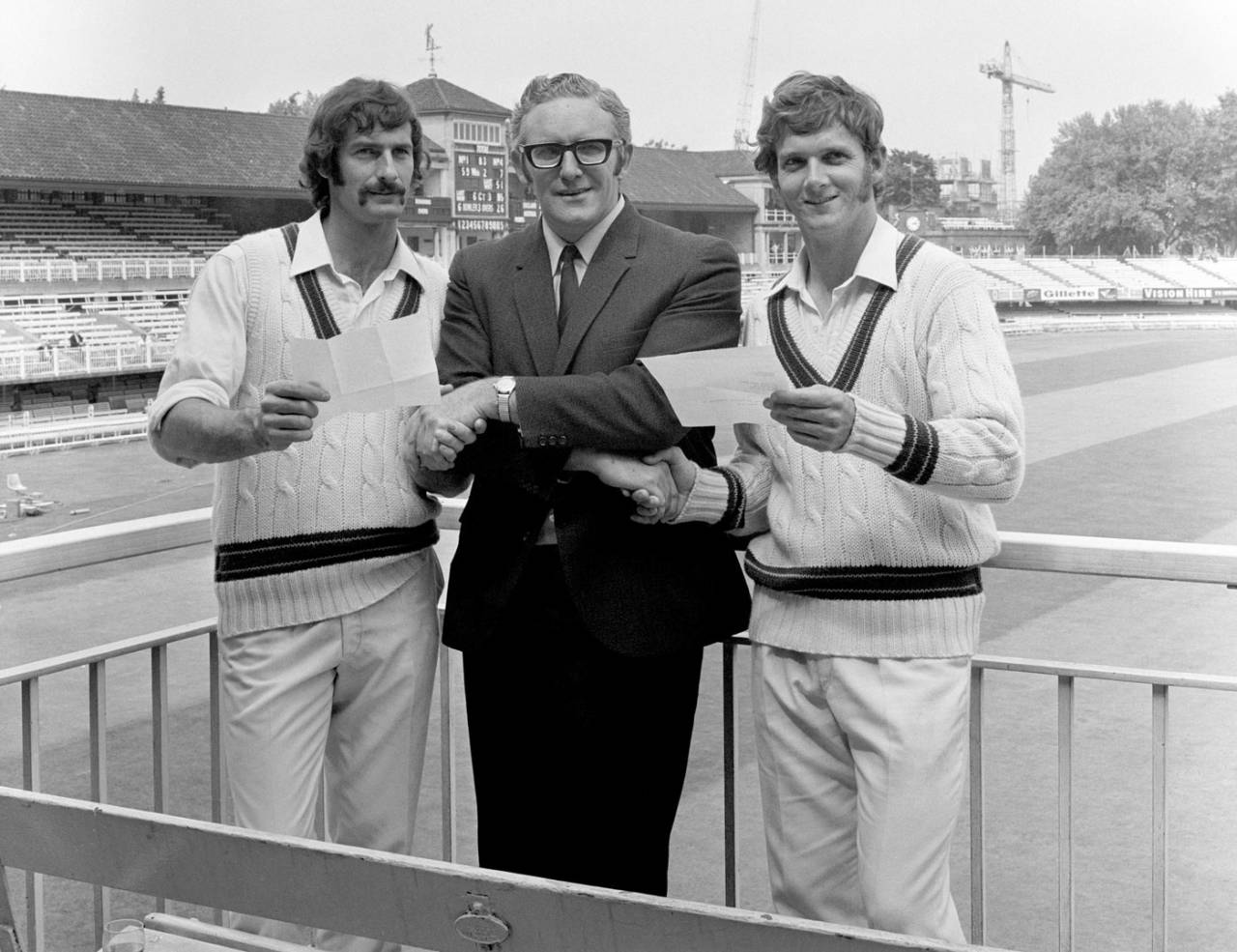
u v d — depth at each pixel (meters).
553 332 1.92
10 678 1.95
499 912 1.03
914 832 1.74
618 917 1.00
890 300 1.75
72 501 20.81
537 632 1.94
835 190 1.74
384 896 1.08
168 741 2.21
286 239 1.98
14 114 36.62
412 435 1.91
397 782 2.05
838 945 0.94
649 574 1.89
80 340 29.70
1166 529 18.97
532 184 1.92
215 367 1.89
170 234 37.00
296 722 1.96
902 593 1.75
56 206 35.53
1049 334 41.56
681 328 1.85
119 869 1.18
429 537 2.06
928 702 1.74
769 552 1.84
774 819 1.90
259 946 1.24
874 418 1.61
